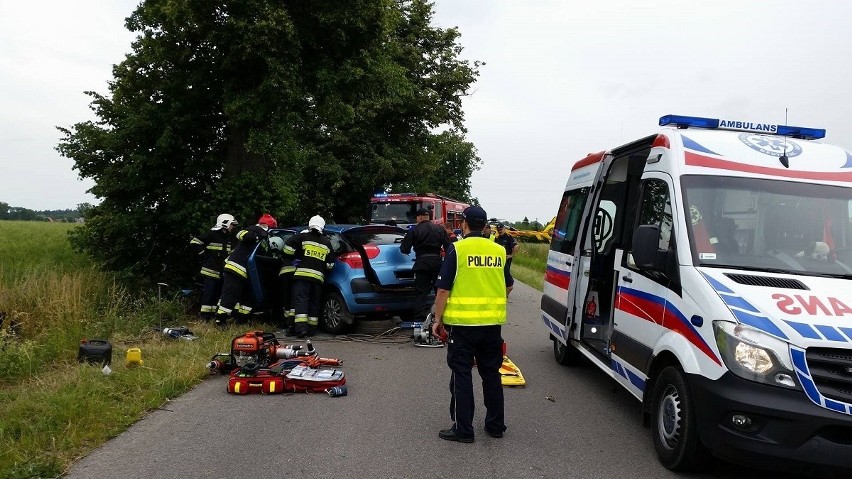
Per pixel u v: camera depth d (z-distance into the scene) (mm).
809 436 3650
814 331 3775
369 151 24703
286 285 9484
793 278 4344
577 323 7074
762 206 4832
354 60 12438
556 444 4953
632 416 5766
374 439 4941
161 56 11805
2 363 6285
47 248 18859
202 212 11914
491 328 4969
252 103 11320
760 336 3834
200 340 8211
